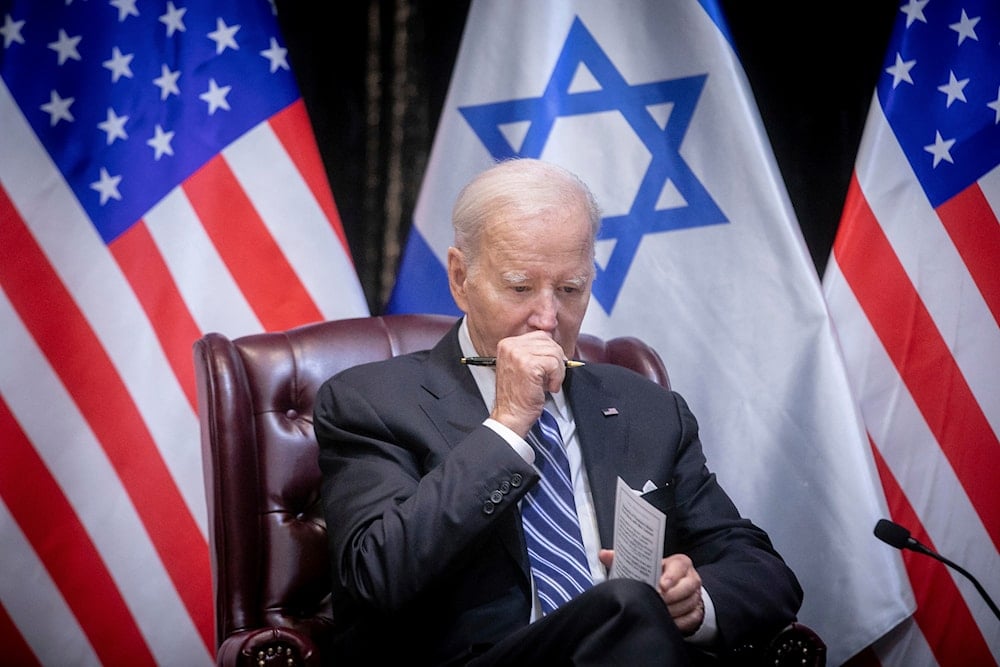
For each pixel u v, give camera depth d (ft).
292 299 35.81
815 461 35.40
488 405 26.40
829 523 35.12
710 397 36.27
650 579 21.89
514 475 23.31
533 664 21.16
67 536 34.71
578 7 37.78
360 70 40.47
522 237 25.02
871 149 36.76
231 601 27.22
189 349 35.32
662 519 21.56
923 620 35.65
